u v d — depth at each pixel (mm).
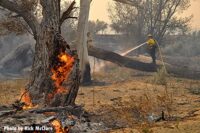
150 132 6266
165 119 7910
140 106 8789
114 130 6945
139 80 17203
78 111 7754
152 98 10875
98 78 18562
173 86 14578
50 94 8055
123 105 9562
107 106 9672
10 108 7711
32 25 9141
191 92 12734
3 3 9234
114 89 13797
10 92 12930
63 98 7809
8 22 10445
